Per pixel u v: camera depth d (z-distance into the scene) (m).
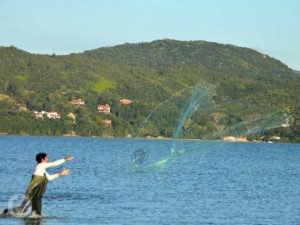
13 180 59.78
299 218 37.59
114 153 154.00
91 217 35.69
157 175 72.75
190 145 33.94
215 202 45.41
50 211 37.31
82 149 180.00
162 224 34.19
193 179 69.56
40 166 34.06
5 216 34.38
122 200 44.72
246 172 90.94
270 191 56.31
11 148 170.75
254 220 36.50
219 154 172.50
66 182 59.00
